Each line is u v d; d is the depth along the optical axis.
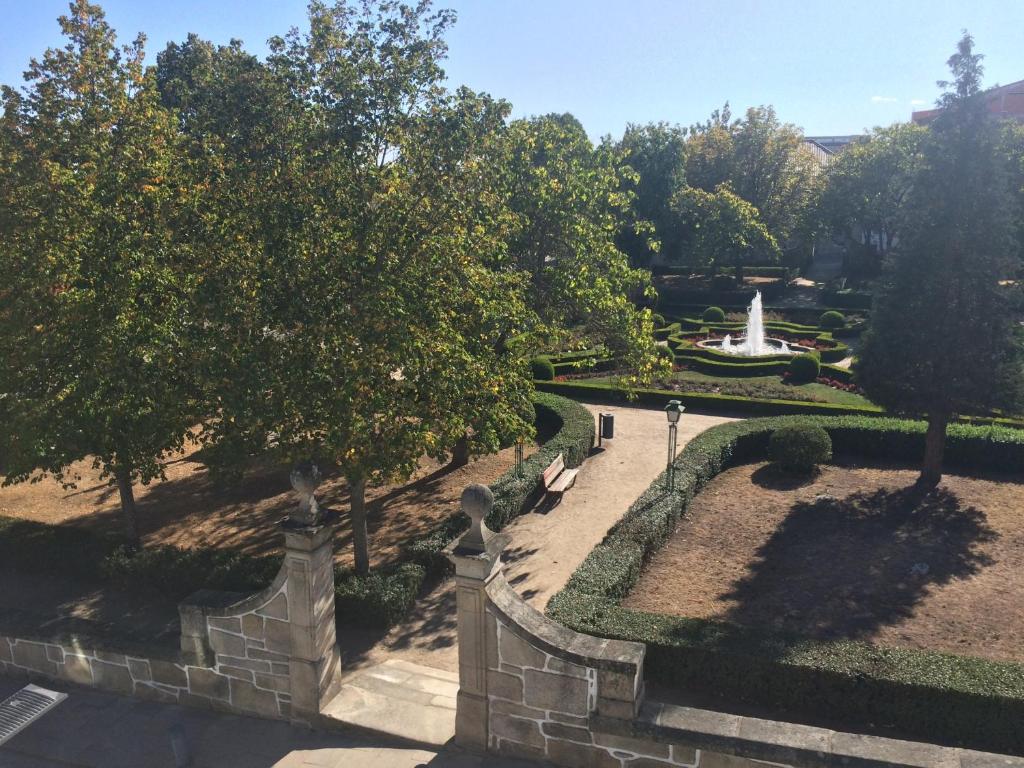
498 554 8.03
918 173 16.08
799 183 57.34
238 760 8.62
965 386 15.78
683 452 17.86
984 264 15.34
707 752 7.29
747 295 49.38
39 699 9.73
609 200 18.86
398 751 8.56
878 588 12.20
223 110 12.15
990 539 13.91
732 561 13.38
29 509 17.16
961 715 8.38
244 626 9.23
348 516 16.44
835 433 19.12
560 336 16.62
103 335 12.25
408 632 11.50
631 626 10.04
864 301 45.34
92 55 13.22
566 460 18.67
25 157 12.69
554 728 7.93
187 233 12.30
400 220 11.55
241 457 11.93
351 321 10.89
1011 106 59.81
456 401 12.05
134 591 13.12
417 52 12.04
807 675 9.01
